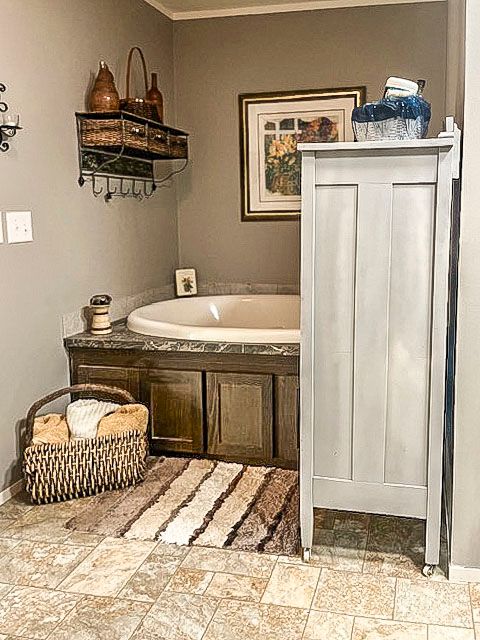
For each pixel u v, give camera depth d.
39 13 3.18
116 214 4.01
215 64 4.67
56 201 3.36
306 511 2.44
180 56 4.72
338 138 4.53
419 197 2.18
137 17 4.20
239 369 3.27
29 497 2.99
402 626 2.08
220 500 2.92
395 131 2.26
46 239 3.28
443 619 2.12
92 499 2.96
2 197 2.93
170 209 4.79
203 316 4.59
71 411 3.09
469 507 2.29
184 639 2.03
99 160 3.76
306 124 4.56
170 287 4.80
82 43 3.57
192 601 2.22
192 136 4.78
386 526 2.72
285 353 3.18
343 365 2.34
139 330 3.58
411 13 4.31
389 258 2.23
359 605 2.19
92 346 3.45
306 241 2.28
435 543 2.34
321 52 4.48
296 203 4.65
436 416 2.27
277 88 4.59
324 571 2.39
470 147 2.14
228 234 4.82
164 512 2.82
